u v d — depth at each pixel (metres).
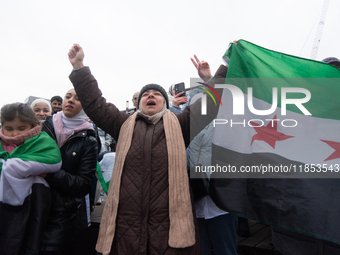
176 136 1.69
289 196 1.61
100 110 1.84
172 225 1.45
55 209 1.89
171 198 1.50
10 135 1.85
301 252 1.77
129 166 1.59
